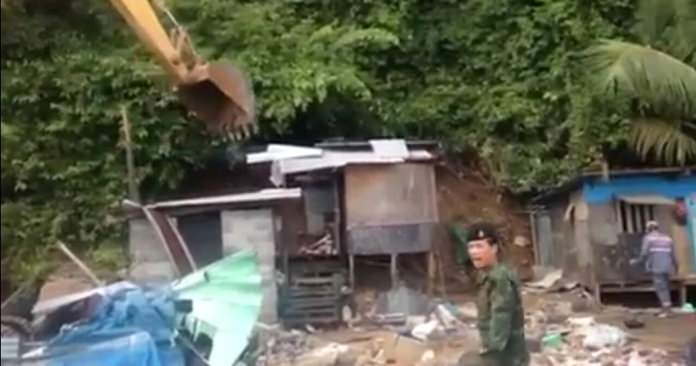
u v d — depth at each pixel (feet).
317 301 48.14
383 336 42.04
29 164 59.67
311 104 63.57
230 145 60.75
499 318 18.92
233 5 62.90
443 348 38.09
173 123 59.77
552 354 34.99
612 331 38.17
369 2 69.10
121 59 59.41
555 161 65.26
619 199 53.98
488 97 68.28
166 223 46.70
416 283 54.80
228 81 26.50
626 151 60.75
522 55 68.23
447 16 71.36
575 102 62.59
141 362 26.45
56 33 60.64
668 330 41.68
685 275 52.70
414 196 53.26
